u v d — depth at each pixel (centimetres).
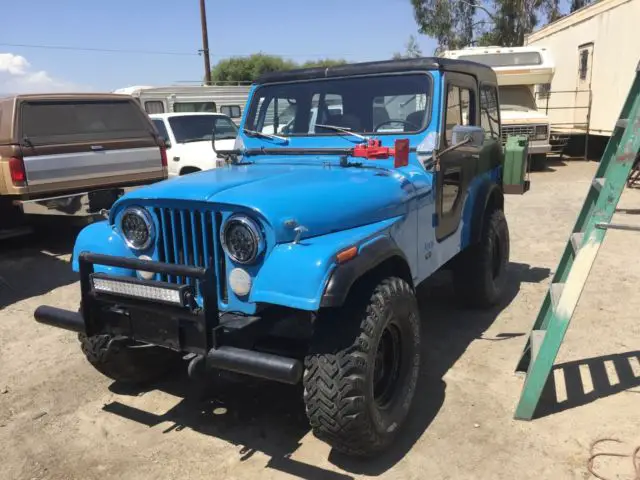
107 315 290
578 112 1602
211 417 338
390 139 372
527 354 368
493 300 496
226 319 271
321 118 395
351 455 282
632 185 1098
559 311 310
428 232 362
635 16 1248
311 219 269
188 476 283
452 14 3069
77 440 318
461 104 409
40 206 650
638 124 294
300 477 279
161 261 294
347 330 258
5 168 646
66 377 396
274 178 313
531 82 1330
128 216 296
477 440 305
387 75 378
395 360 299
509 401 342
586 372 376
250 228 256
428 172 360
